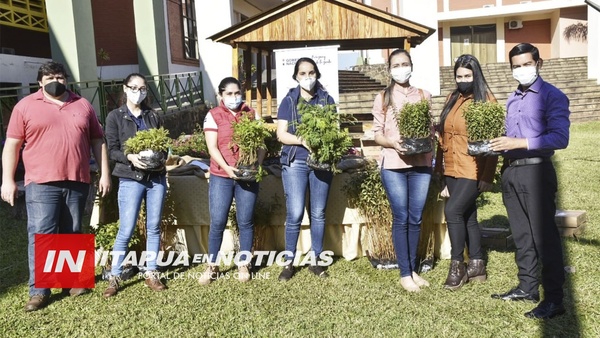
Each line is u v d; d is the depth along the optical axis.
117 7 14.46
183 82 14.30
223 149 4.54
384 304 4.12
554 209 3.79
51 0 10.64
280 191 5.29
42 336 3.82
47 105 4.22
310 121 4.31
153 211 4.59
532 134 3.73
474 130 3.80
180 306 4.25
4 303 4.45
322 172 4.63
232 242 5.35
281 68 7.25
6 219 7.29
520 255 4.04
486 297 4.18
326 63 7.17
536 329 3.60
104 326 3.95
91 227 4.95
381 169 4.43
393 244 4.54
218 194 4.58
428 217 4.86
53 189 4.24
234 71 8.70
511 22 22.38
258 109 10.45
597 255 4.95
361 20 8.39
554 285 3.75
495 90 16.50
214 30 13.46
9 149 4.19
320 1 8.38
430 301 4.15
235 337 3.71
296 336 3.66
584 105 15.91
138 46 13.88
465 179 4.27
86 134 4.41
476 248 4.54
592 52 17.02
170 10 15.01
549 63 19.47
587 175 8.55
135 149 4.36
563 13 21.09
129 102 4.59
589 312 3.80
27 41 12.67
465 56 4.24
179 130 11.59
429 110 4.16
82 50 10.90
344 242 5.28
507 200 4.01
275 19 8.46
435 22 13.95
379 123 4.36
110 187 4.68
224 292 4.51
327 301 4.23
